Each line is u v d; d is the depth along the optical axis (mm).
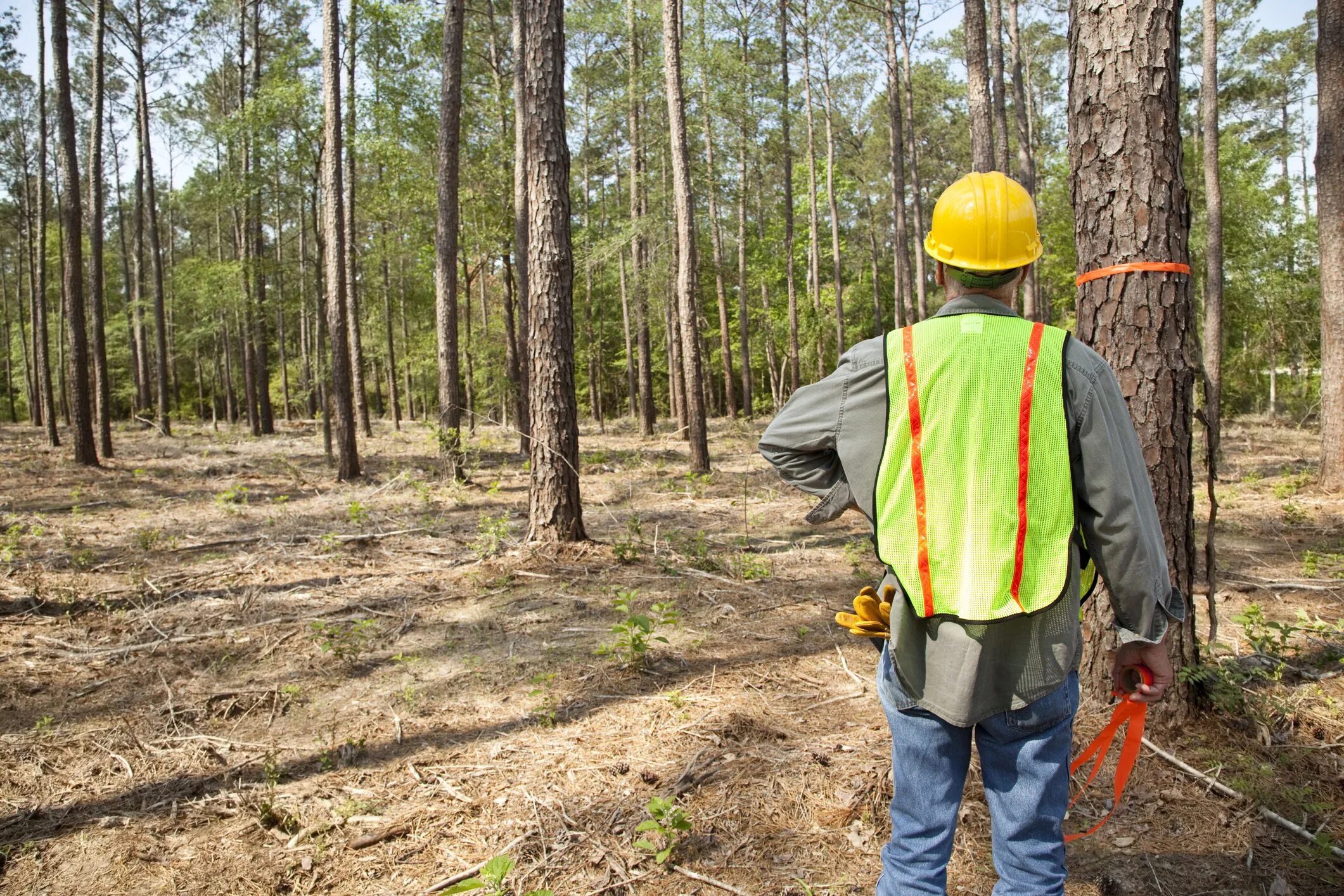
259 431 24984
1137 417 3221
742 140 24594
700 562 6523
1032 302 15164
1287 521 7734
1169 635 3303
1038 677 1641
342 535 7953
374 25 15039
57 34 14133
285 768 3498
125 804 3242
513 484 12453
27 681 4438
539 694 4109
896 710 1787
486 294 35531
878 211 41656
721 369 38188
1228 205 21781
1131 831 2771
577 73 23266
